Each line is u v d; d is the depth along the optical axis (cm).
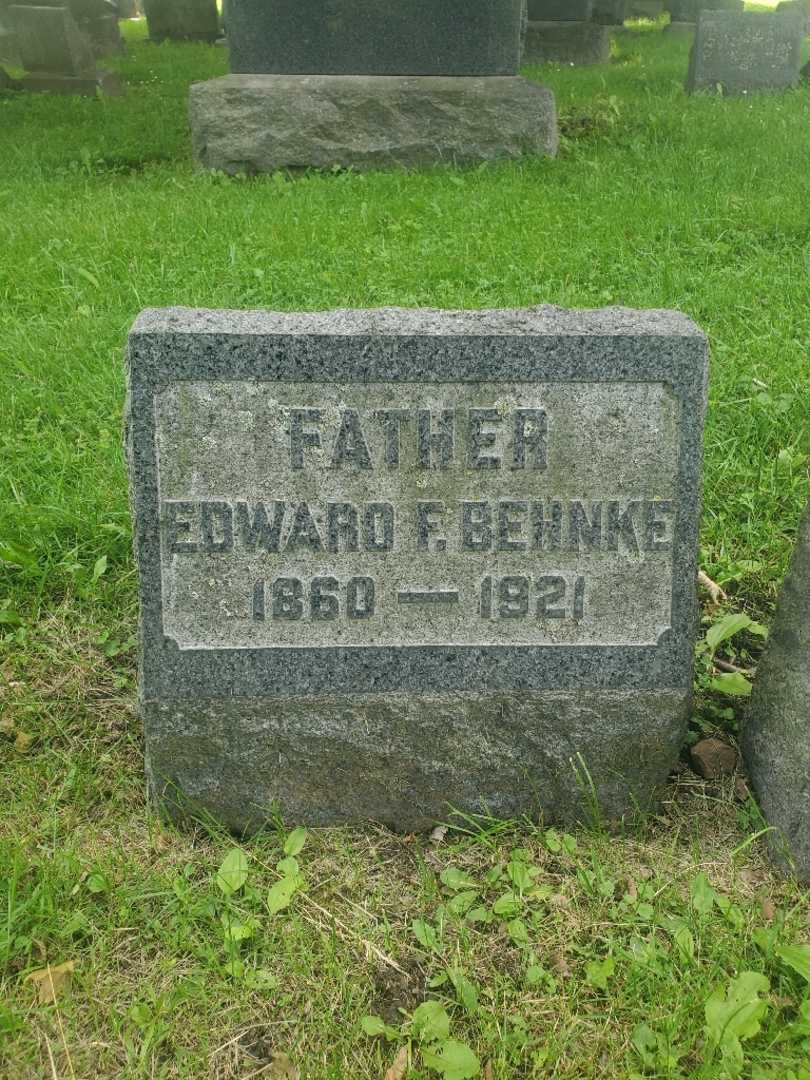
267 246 279
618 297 242
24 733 141
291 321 118
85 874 122
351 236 290
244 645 123
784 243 283
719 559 170
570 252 271
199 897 121
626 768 127
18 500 176
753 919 118
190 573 121
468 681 125
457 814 129
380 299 242
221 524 120
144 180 379
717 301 237
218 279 257
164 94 558
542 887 122
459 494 120
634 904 120
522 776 128
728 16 541
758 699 132
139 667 125
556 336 117
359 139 391
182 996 111
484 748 126
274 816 128
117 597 164
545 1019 110
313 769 127
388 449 119
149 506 119
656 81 572
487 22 396
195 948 116
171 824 129
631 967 113
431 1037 108
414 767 127
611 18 680
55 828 127
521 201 326
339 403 118
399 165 394
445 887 123
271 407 117
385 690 125
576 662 124
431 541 121
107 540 170
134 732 143
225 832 129
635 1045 107
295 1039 109
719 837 129
